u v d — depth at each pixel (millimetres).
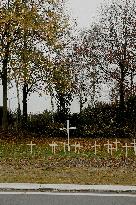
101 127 37406
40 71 37156
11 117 44969
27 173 17266
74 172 17609
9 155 23250
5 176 16469
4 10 35062
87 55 50781
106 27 49125
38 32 35469
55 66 37469
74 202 12555
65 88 38125
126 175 16922
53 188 14234
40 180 15711
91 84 54312
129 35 46969
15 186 14414
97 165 19625
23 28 34281
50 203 12422
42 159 21578
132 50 46625
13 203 12406
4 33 34969
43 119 39594
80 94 52750
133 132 36969
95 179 15992
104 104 40469
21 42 36344
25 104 40219
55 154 23781
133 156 23062
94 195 13523
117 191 14078
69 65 46250
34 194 13625
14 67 35031
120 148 27578
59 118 40000
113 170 18188
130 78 46812
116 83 48906
